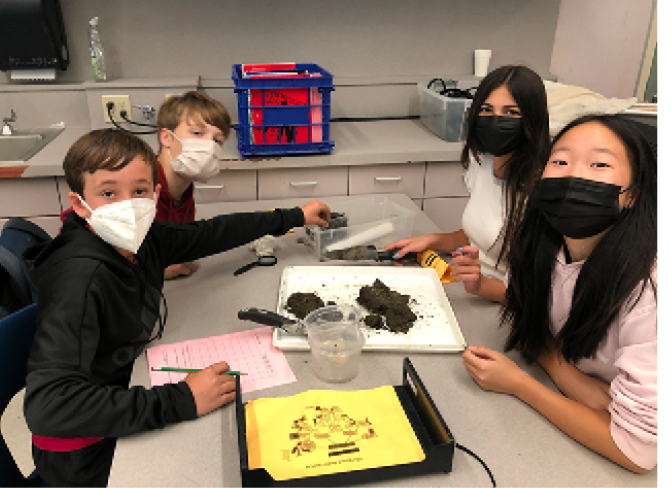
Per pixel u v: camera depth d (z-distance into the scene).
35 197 2.03
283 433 0.85
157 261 1.19
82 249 0.95
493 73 1.30
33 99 2.32
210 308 1.24
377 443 0.83
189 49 2.46
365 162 2.19
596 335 0.88
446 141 2.36
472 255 1.26
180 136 1.52
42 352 0.86
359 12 2.53
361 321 1.17
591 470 0.81
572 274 0.95
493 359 0.97
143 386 0.94
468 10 2.62
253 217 1.46
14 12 2.13
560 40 2.75
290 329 1.10
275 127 2.07
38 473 1.09
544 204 0.89
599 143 0.83
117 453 0.83
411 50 2.66
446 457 0.79
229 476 0.79
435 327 1.16
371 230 1.58
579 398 0.94
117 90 2.29
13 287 1.17
